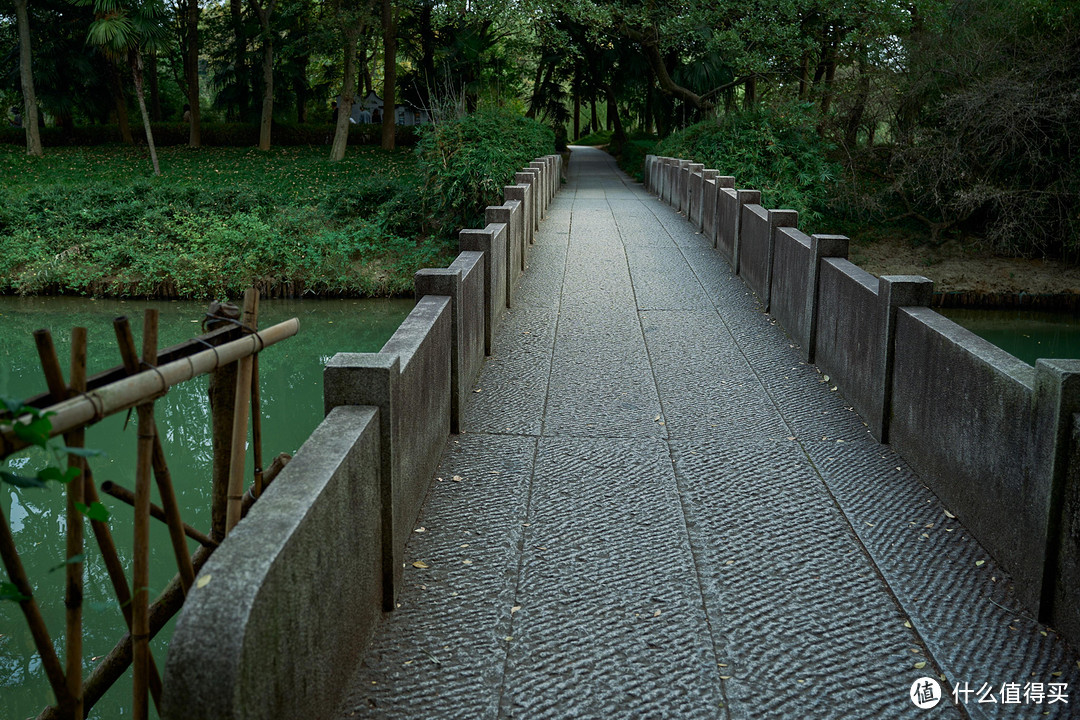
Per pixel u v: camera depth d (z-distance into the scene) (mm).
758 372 7688
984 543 4527
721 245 13625
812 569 4328
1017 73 22484
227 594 2260
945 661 3584
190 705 2145
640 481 5371
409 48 44375
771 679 3459
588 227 16438
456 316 5988
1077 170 21328
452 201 20672
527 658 3572
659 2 29422
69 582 2639
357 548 3391
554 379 7418
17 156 36562
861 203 24922
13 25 42500
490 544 4547
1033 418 3945
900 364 5801
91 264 19953
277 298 19453
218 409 3926
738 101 38688
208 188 25469
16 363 13930
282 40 42281
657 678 3453
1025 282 21344
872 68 25594
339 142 35750
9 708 5109
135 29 29000
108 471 8695
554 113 50281
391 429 3764
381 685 3354
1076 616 3623
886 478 5457
